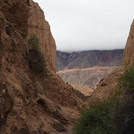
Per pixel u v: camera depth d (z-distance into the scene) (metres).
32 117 10.95
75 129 8.79
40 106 13.32
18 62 14.10
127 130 6.11
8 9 15.96
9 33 13.89
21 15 17.34
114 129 6.43
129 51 27.16
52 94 21.12
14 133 8.43
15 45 14.13
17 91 10.51
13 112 9.08
